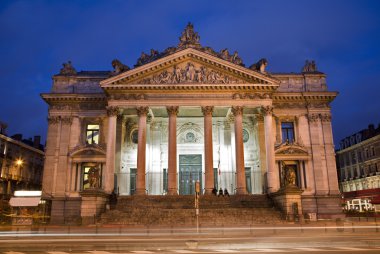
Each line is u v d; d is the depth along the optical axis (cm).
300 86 5191
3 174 6862
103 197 3819
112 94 4622
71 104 5059
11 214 4281
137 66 4825
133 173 5159
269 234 2531
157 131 5372
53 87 5138
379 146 7456
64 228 3216
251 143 5272
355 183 8350
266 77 4594
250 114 5194
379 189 6600
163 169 5253
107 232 2780
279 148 4906
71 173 4816
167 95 4638
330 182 4841
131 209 3872
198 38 4869
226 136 5291
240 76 4659
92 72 5838
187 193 5209
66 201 4703
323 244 2014
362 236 2342
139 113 4578
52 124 4981
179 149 5359
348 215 5109
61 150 4881
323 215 4594
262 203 4059
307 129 5041
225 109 4997
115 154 4750
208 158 4472
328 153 4947
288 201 3647
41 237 2458
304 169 4903
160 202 4084
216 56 4656
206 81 4634
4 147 6956
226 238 2266
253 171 5106
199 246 1944
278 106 5094
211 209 3744
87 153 4853
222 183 5097
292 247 1941
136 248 1930
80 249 1916
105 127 4994
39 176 8475
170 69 4694
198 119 5438
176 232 2748
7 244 2059
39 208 4525
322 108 5097
